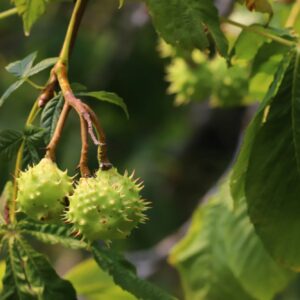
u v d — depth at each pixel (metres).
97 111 14.08
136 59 13.93
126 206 5.50
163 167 14.11
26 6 6.18
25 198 5.61
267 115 6.01
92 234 5.50
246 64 7.19
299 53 6.06
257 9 6.25
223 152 15.13
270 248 6.20
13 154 5.79
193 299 9.55
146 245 13.44
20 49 14.08
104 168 5.58
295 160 6.05
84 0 5.93
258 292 9.17
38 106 5.82
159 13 5.74
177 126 14.33
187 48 5.73
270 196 6.13
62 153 12.98
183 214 14.18
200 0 5.77
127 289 6.30
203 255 9.48
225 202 9.09
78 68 13.86
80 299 10.00
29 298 6.07
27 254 6.11
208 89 9.15
